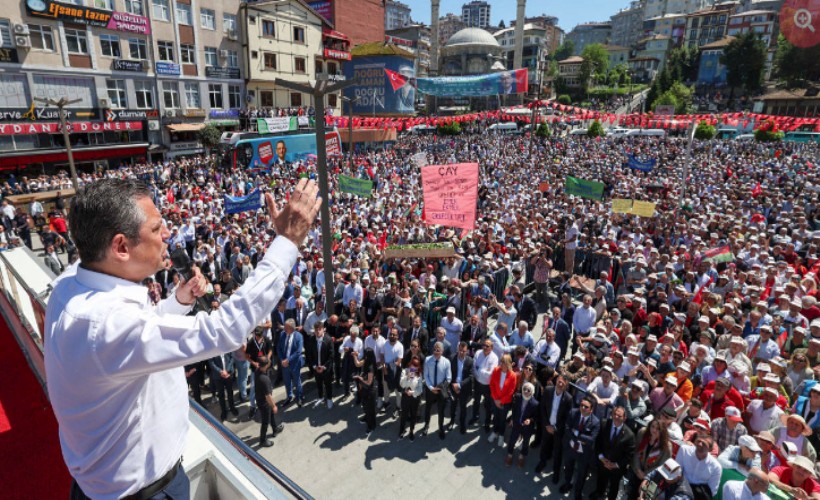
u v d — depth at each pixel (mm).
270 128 30172
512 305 10625
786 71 71500
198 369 9242
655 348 8352
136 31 30047
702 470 5703
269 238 14867
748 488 5238
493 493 7227
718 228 15523
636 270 12109
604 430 6699
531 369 7863
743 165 30859
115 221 1169
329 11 55844
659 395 7145
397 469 7711
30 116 26141
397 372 9070
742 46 79062
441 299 11219
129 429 1260
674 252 13375
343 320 9922
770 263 11438
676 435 6180
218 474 1846
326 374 9180
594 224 16891
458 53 89750
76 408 1203
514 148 42469
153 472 1354
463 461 7918
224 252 14625
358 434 8586
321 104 8844
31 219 18156
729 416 6277
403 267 12500
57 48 26844
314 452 8109
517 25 78375
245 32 36625
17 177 26391
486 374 8391
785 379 7152
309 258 13406
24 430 3246
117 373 1116
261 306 1186
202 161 30750
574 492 7078
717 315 9344
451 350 8914
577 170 29844
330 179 25922
